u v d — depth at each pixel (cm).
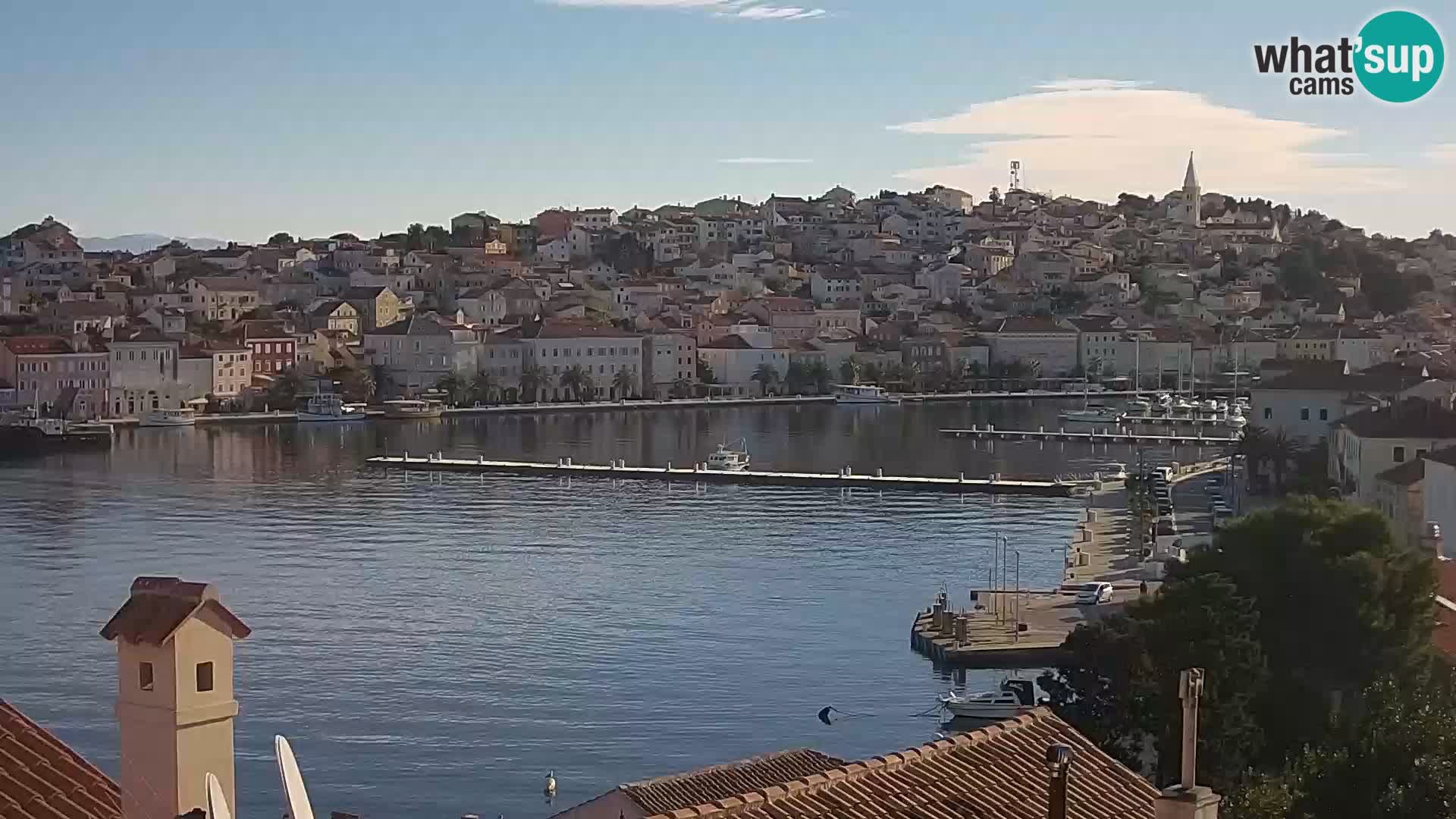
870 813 3822
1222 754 8506
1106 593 18000
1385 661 9988
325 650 15825
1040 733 4591
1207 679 8888
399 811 11344
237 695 14088
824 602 18412
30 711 13638
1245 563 10988
